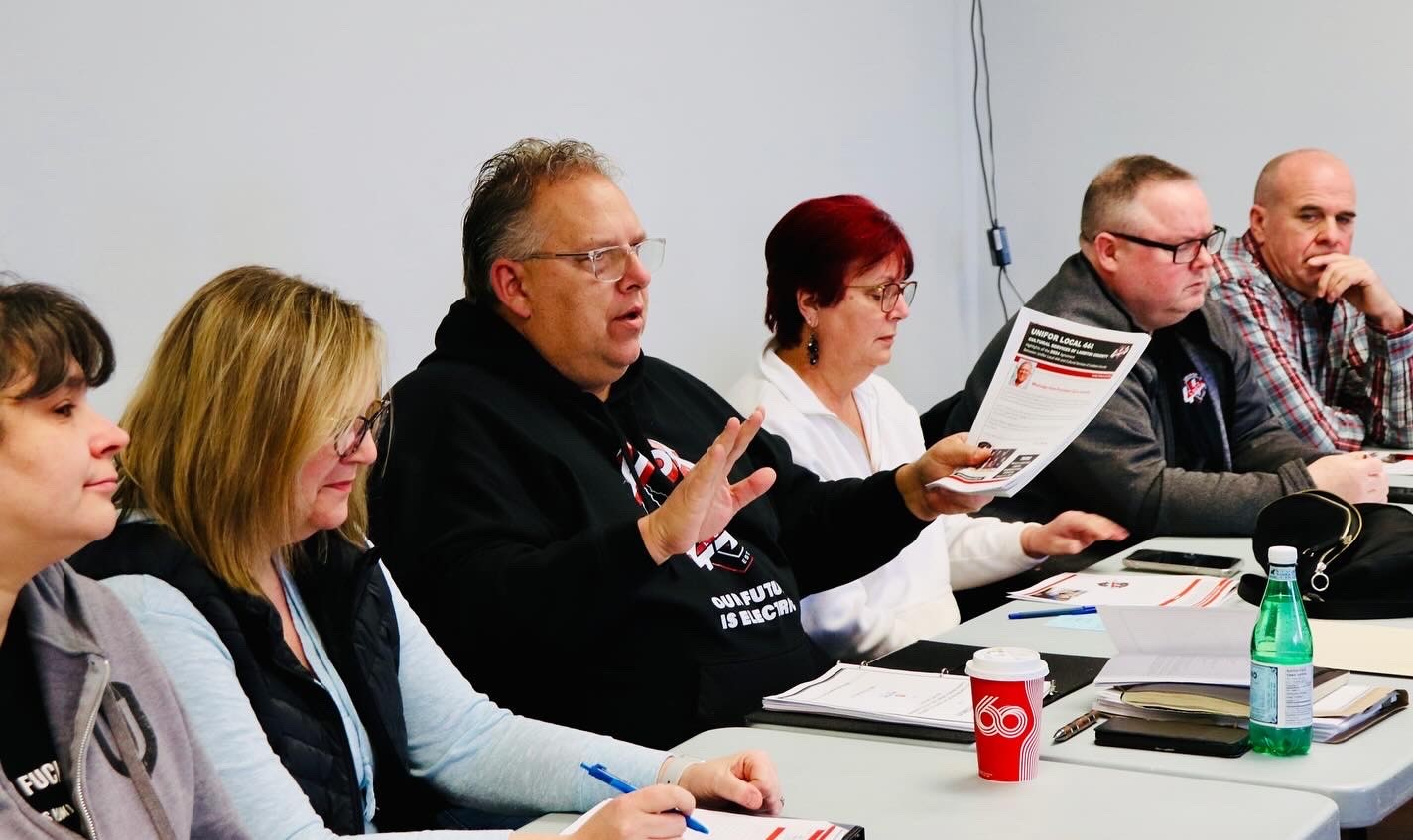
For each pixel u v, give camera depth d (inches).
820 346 108.1
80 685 47.8
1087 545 106.2
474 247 87.4
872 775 62.2
